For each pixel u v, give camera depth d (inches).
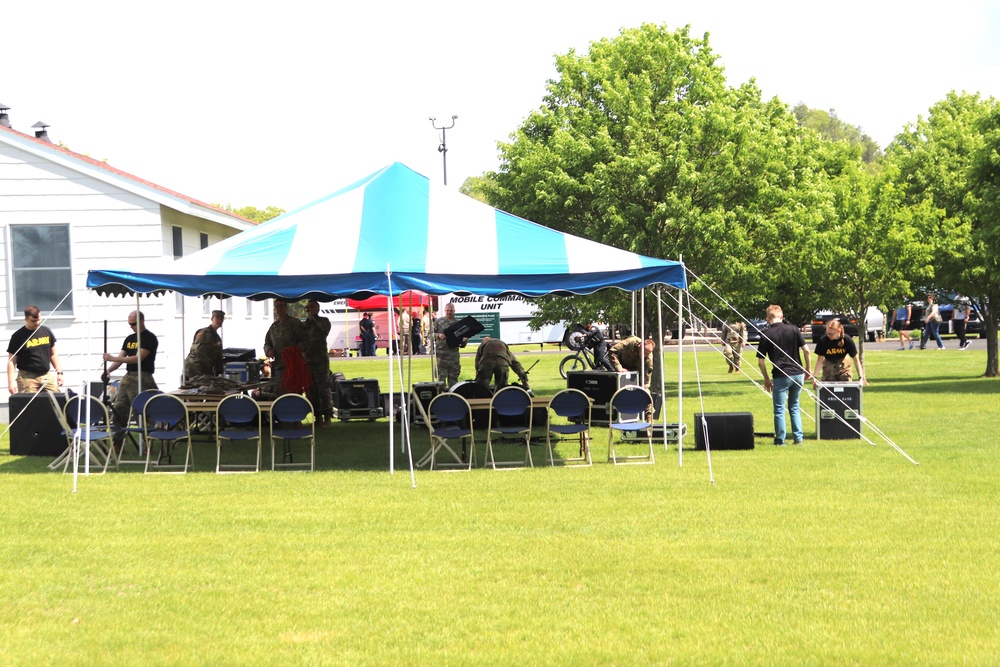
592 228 775.7
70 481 415.5
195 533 313.4
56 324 701.3
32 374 534.0
